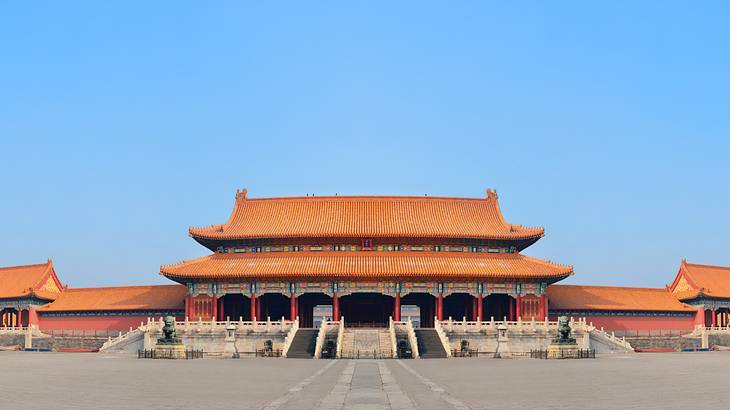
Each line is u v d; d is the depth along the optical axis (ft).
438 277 439.63
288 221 480.64
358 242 461.37
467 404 150.82
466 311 467.93
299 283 443.73
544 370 251.19
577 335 387.96
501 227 479.00
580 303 474.90
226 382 202.49
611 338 400.47
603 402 154.61
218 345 377.71
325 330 380.78
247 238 461.37
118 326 472.03
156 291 481.87
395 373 237.04
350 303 491.31
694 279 506.48
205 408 144.77
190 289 451.94
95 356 360.48
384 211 487.61
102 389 182.19
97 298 487.20
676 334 475.31
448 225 475.72
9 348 464.24
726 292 506.89
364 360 324.80
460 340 380.17
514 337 382.63
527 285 449.06
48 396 166.20
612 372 240.32
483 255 465.88
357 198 496.23
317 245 462.60
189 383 199.21
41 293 493.36
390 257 457.27
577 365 279.90
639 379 211.82
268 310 475.72
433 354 355.15
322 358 343.05
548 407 146.20
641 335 469.16
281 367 269.44
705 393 172.14
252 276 439.22
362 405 148.25
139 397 164.25
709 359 326.03
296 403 152.25
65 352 425.28
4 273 524.52
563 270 444.55
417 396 165.27
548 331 384.88
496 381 205.77
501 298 474.49
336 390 179.01
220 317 450.71
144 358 336.90
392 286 442.09
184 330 380.58
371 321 490.08
